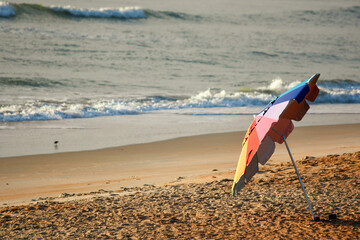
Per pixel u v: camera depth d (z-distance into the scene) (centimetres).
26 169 4116
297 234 1830
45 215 2320
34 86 9025
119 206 2455
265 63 13550
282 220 2053
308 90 1597
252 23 19912
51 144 5216
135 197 2689
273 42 16788
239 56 14112
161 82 10312
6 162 4366
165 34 15938
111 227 2048
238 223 2047
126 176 3809
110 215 2269
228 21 19612
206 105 8438
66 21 15762
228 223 2053
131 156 4681
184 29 17088
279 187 2745
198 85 10250
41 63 10944
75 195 3088
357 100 9519
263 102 8919
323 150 4659
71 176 3853
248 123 6844
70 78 9925
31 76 9706
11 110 6900
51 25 14912
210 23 18762
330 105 8975
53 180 3716
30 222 2181
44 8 15812
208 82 10638
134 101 8275
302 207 2266
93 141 5416
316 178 2920
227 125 6638
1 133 5731
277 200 2431
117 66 11519
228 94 9262
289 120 1981
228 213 2231
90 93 8769
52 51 12150
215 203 2448
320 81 11056
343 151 4469
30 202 2912
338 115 7644
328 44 17400
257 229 1934
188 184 3103
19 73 9850
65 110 7181
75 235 1944
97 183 3559
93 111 7275
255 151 1578
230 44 15650
